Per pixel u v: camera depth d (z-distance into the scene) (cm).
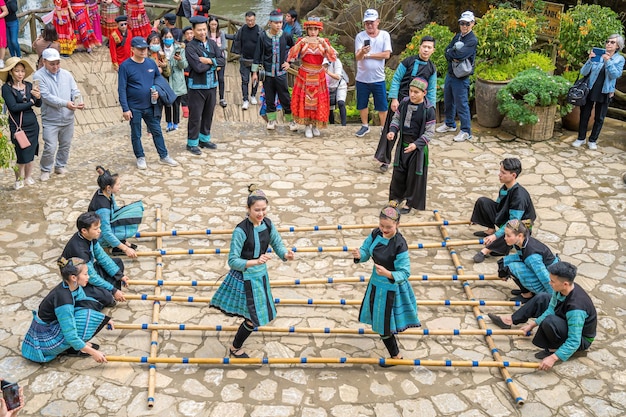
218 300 525
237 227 512
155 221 754
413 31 1432
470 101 1121
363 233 743
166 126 1066
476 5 1338
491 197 832
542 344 540
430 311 612
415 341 573
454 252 695
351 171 898
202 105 922
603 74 926
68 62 1316
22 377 520
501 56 1047
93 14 1374
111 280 613
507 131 1035
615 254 708
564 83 971
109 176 645
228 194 827
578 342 522
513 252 716
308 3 1877
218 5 2366
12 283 636
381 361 534
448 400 506
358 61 988
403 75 834
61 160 867
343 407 498
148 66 861
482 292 639
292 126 1041
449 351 561
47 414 485
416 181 760
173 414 488
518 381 527
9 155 748
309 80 977
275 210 788
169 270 662
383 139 867
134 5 1284
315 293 632
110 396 504
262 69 1004
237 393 510
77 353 545
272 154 952
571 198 828
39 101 809
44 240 714
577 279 664
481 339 576
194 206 795
